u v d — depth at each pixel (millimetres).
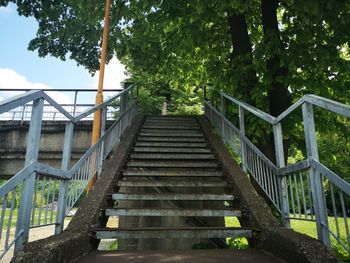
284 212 3623
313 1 4680
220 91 7113
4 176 9797
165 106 19500
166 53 10258
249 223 3889
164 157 6426
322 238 2717
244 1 6145
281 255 2967
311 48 5617
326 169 2582
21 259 2152
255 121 6109
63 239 2777
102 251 3400
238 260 2965
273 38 5758
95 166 4898
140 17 8797
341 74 6332
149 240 6934
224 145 6785
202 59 9453
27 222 2496
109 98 5824
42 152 9188
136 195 4410
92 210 3766
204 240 6648
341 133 6730
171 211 4023
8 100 2125
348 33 5301
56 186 3414
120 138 7352
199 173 5434
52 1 10188
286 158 6398
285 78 5691
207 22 7277
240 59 6496
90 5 8930
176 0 7371
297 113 6082
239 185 4566
